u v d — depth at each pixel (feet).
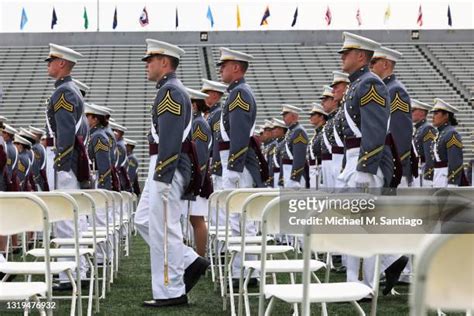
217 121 31.32
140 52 97.40
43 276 26.25
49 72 24.31
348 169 20.80
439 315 17.25
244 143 24.18
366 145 19.75
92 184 30.01
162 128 19.36
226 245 18.71
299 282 25.17
